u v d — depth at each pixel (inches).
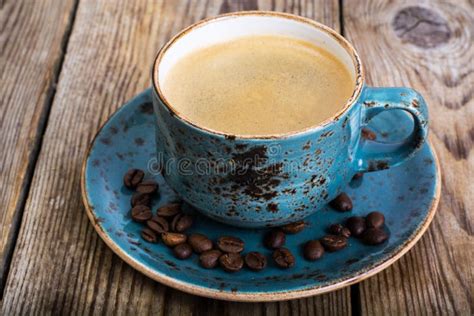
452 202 18.6
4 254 18.1
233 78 18.1
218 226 17.6
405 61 22.2
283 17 18.2
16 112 21.0
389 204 17.7
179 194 17.1
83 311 17.0
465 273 17.4
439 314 16.8
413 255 17.7
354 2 23.9
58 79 21.9
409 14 23.5
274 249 17.0
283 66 18.3
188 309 17.0
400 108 16.3
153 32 23.3
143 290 17.3
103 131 18.8
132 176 18.1
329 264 16.6
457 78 21.7
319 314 16.9
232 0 24.1
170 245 16.9
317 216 17.7
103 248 17.9
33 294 17.2
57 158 19.9
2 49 22.6
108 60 22.4
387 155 17.2
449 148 19.8
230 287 15.8
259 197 16.2
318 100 17.6
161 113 16.1
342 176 16.8
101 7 23.9
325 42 18.1
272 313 16.9
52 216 18.6
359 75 16.2
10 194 19.2
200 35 18.2
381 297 17.1
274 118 17.3
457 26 23.2
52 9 23.8
